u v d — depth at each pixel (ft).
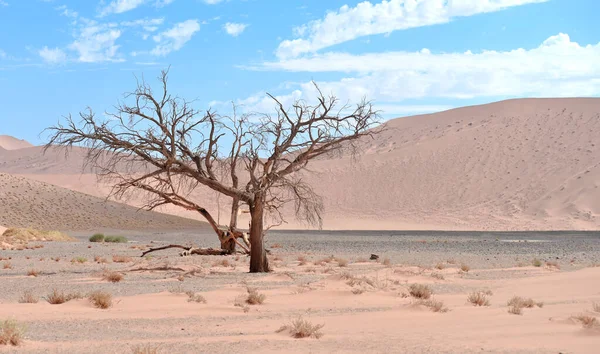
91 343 33.71
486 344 32.22
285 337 35.99
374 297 56.70
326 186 418.51
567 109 450.71
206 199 404.16
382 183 410.31
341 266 95.81
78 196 328.08
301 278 75.66
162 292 57.82
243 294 58.08
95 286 66.23
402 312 46.91
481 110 504.84
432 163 418.92
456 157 418.72
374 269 88.53
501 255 128.26
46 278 75.10
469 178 390.63
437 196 382.01
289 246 167.12
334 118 81.10
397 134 506.07
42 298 55.36
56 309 47.67
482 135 440.45
